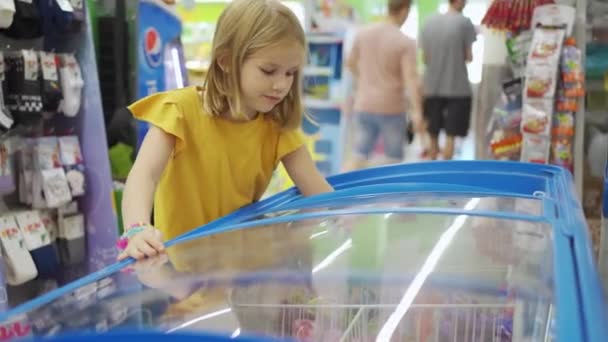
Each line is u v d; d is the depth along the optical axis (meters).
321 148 4.46
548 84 2.63
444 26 4.00
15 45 1.95
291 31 1.14
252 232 0.93
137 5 2.45
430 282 0.75
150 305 0.65
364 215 0.98
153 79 2.54
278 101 1.19
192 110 1.25
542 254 0.70
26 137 1.93
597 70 2.70
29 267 1.79
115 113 2.47
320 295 0.75
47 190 1.87
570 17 2.64
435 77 4.10
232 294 0.71
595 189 2.67
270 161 1.39
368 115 3.85
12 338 0.56
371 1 5.36
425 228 0.89
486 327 0.71
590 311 0.48
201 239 0.92
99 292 0.68
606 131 2.71
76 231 2.07
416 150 5.16
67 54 1.99
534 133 2.67
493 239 0.80
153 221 1.51
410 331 0.72
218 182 1.29
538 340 0.57
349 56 3.90
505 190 1.26
